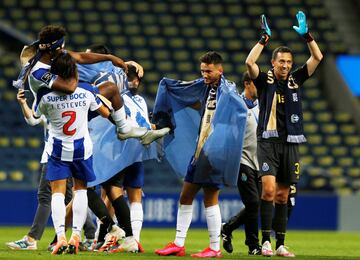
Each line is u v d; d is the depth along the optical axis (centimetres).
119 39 7550
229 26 7862
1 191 5134
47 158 2411
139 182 2683
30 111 2744
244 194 2731
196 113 2631
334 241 4084
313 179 6475
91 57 2520
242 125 2438
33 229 2772
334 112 7275
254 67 2538
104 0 7862
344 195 5497
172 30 7731
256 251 2723
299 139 2564
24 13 7588
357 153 6906
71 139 2361
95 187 2800
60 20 7612
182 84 2608
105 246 2600
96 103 2402
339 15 8144
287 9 8081
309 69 2583
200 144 2480
